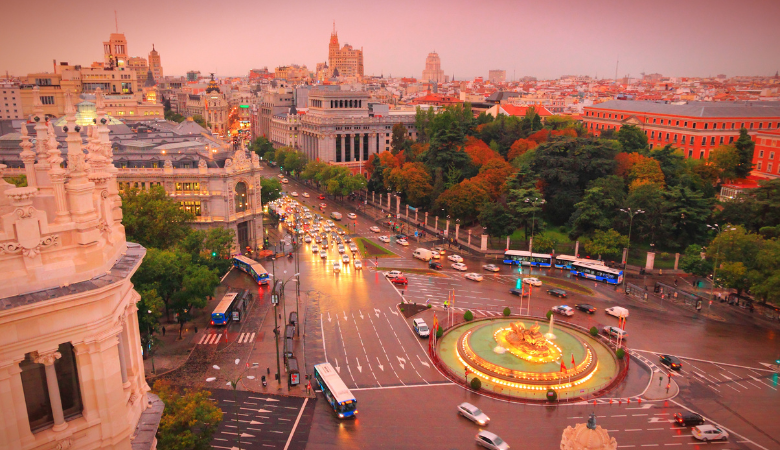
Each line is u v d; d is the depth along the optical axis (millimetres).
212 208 166875
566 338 114188
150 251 115188
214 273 125812
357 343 113562
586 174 199000
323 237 195875
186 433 66438
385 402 91688
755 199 167625
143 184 165000
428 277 156125
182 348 110188
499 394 94062
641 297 140750
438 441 81250
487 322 123688
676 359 104188
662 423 85875
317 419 86875
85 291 26750
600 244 164875
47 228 26328
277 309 130875
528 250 177625
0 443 25406
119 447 29906
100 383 28609
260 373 101000
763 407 90500
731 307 134625
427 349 111500
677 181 197250
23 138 30047
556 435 82688
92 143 32469
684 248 172875
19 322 25234
